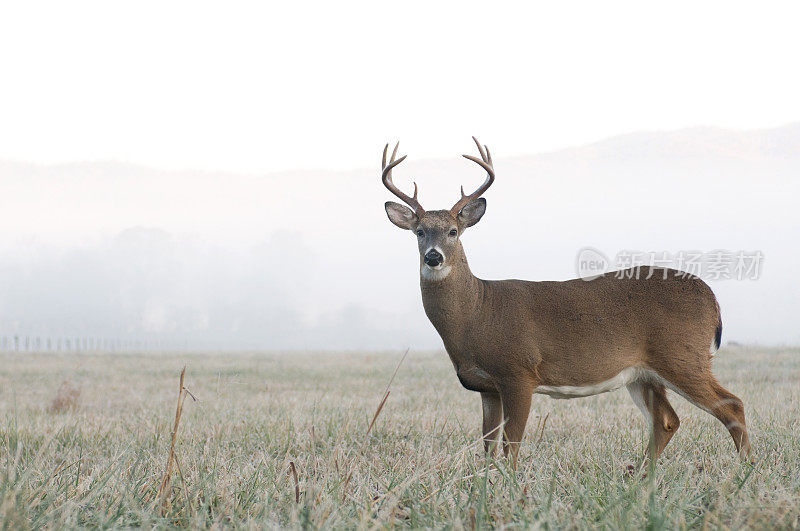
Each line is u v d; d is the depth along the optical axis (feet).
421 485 62.13
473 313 84.28
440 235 85.35
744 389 151.23
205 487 60.75
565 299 83.76
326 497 56.08
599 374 83.51
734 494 56.54
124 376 248.93
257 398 159.63
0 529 48.26
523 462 76.54
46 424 112.27
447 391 169.27
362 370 255.09
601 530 49.96
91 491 59.41
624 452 82.43
